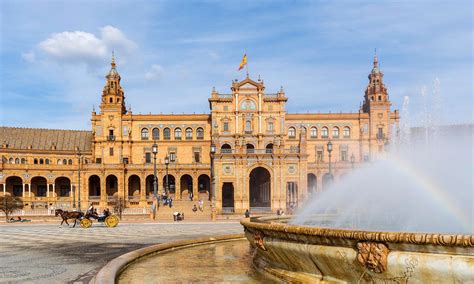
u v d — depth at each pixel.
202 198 124.06
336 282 11.97
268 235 14.17
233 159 94.00
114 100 129.50
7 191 119.75
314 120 131.00
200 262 18.64
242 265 17.77
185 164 121.12
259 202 112.19
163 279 15.10
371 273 10.57
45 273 18.97
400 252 10.02
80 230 46.50
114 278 13.83
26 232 43.81
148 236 38.00
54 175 118.06
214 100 121.75
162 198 97.12
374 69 133.25
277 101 122.19
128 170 120.06
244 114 121.81
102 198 110.75
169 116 130.38
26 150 126.81
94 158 128.12
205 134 130.38
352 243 10.92
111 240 34.16
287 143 130.25
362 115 130.12
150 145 129.62
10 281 17.16
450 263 9.30
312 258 12.23
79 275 18.52
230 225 56.31
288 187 95.19
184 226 53.94
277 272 14.30
